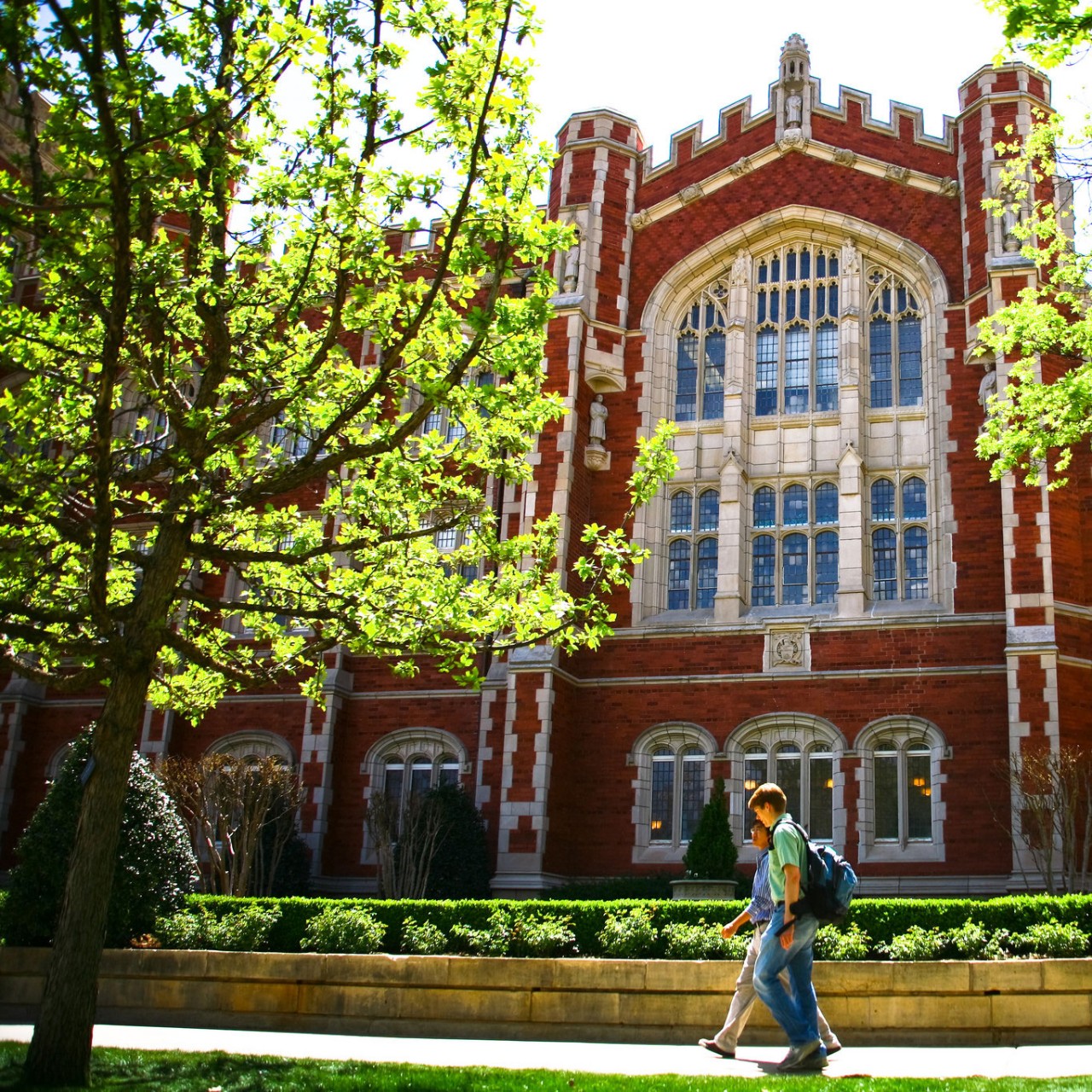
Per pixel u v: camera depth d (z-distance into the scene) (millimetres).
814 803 24828
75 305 12039
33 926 15039
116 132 9906
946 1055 10484
